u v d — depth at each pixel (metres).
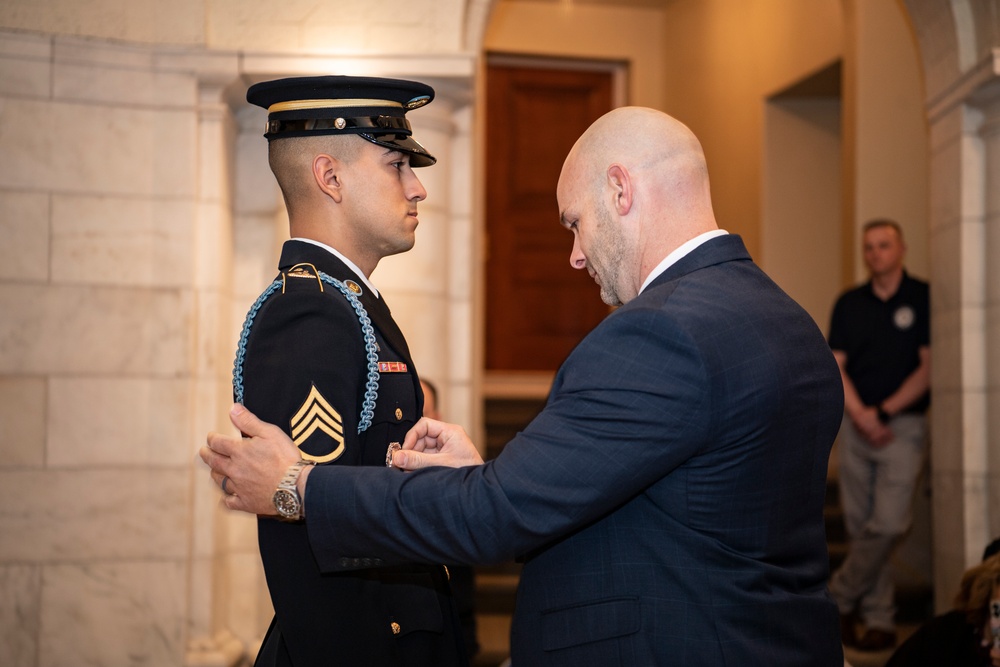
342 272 1.55
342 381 1.45
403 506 1.35
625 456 1.32
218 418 3.26
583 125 7.83
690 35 7.47
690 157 1.55
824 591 1.52
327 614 1.46
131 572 3.14
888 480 4.14
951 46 3.59
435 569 1.65
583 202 1.57
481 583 4.73
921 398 4.14
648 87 7.81
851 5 5.50
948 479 3.67
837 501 5.67
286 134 1.58
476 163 5.11
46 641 3.09
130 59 3.18
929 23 3.72
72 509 3.12
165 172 3.20
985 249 3.54
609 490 1.33
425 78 3.34
